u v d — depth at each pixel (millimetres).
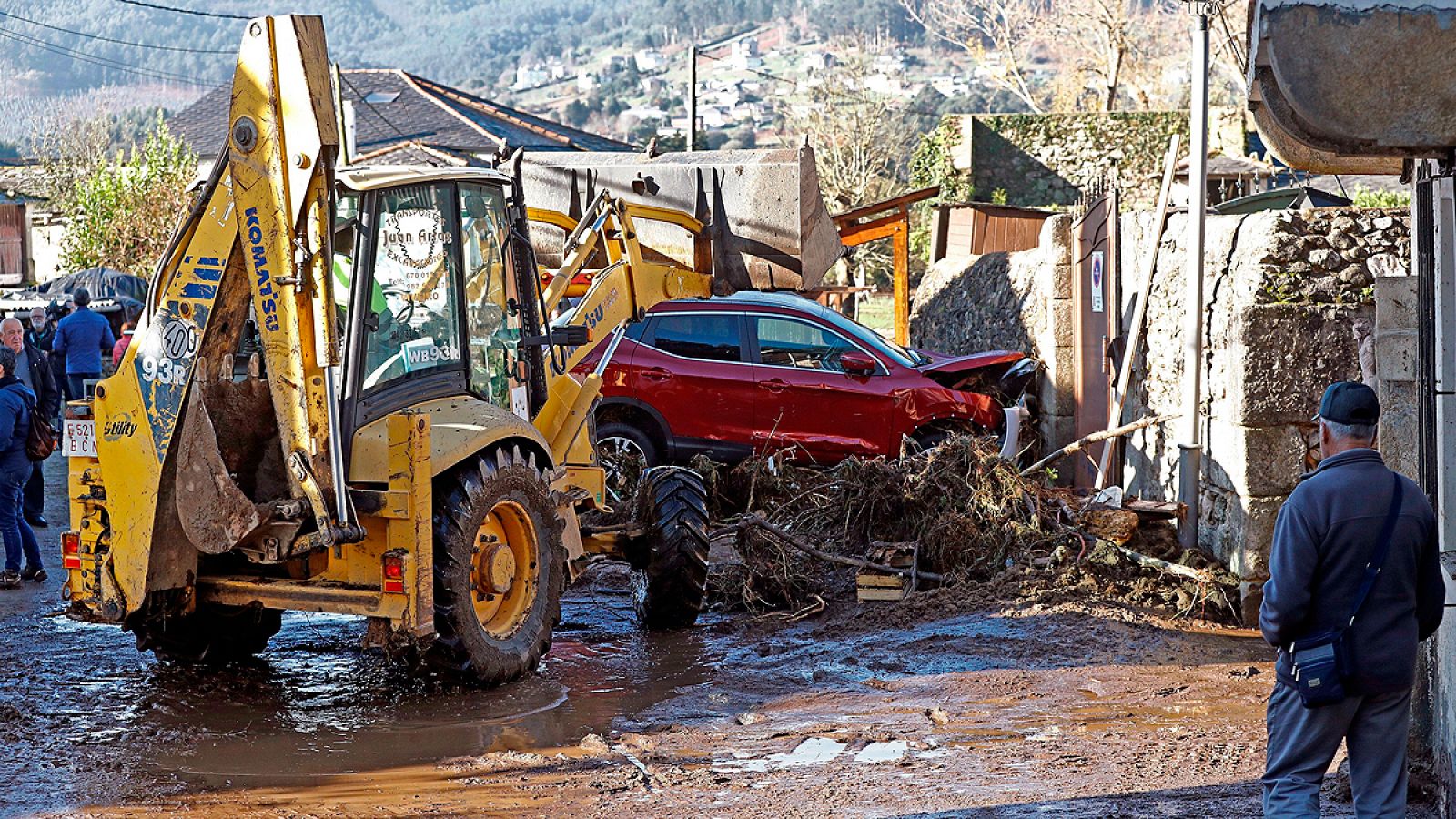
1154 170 32906
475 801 5609
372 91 41094
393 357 7246
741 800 5570
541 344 8352
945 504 9977
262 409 7176
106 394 6953
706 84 194750
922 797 5523
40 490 12406
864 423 12406
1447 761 5035
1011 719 6809
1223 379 9414
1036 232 21625
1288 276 9094
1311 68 4078
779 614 9453
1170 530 9977
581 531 8766
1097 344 12305
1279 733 4508
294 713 6977
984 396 12625
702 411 12406
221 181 6781
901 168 50281
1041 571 9344
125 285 25000
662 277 9594
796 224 9828
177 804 5539
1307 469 8938
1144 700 7133
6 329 13125
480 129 37656
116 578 6992
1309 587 4320
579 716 6961
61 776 5883
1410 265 9047
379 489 6926
